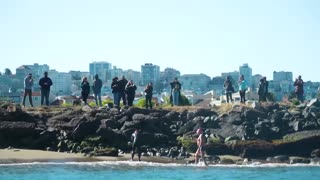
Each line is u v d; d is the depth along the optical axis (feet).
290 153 241.96
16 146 215.10
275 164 218.18
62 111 247.50
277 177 182.60
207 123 257.96
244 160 222.48
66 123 232.53
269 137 252.21
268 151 236.43
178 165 201.98
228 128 254.68
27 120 229.25
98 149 213.25
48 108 257.55
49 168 177.88
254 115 264.11
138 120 243.60
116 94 265.75
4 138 214.90
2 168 174.81
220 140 240.53
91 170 177.88
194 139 238.89
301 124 257.34
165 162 207.21
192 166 201.67
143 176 170.71
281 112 265.95
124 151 224.12
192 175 178.19
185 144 233.76
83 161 196.13
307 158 232.53
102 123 236.43
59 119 236.43
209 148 232.53
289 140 243.81
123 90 268.62
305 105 284.20
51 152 209.67
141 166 193.06
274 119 260.62
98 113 244.83
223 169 197.06
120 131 232.53
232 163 216.95
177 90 305.94
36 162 188.34
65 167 181.57
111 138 223.51
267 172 194.29
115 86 265.75
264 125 254.88
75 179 159.33
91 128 223.51
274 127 256.52
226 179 172.96
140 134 230.48
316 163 224.53
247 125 254.88
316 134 248.32
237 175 183.21
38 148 216.95
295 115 264.72
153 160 209.36
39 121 233.76
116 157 209.67
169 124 260.01
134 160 206.08
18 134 216.54
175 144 237.66
